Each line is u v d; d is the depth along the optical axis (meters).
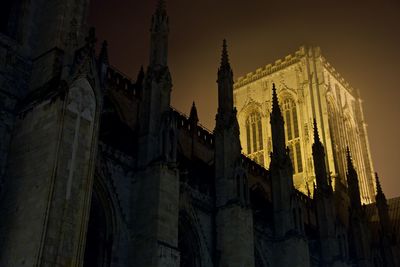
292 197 79.62
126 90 73.38
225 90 75.69
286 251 75.25
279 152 83.69
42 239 37.19
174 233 52.69
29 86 48.84
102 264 49.78
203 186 67.44
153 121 58.66
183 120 82.44
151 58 63.84
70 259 38.12
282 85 147.62
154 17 67.50
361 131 159.62
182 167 66.94
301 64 146.38
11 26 51.75
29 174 41.66
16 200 41.31
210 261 62.94
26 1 52.66
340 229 89.44
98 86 45.94
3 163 44.38
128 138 60.44
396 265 105.81
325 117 137.00
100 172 52.03
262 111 147.50
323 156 96.12
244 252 63.09
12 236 39.62
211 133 87.88
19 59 49.47
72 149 41.69
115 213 52.38
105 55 48.19
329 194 91.75
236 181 67.94
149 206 52.94
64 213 39.03
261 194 94.31
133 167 56.19
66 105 42.72
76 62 45.09
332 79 152.25
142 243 51.41
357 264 96.00
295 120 141.25
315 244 88.25
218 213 66.25
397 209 127.94
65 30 50.19
